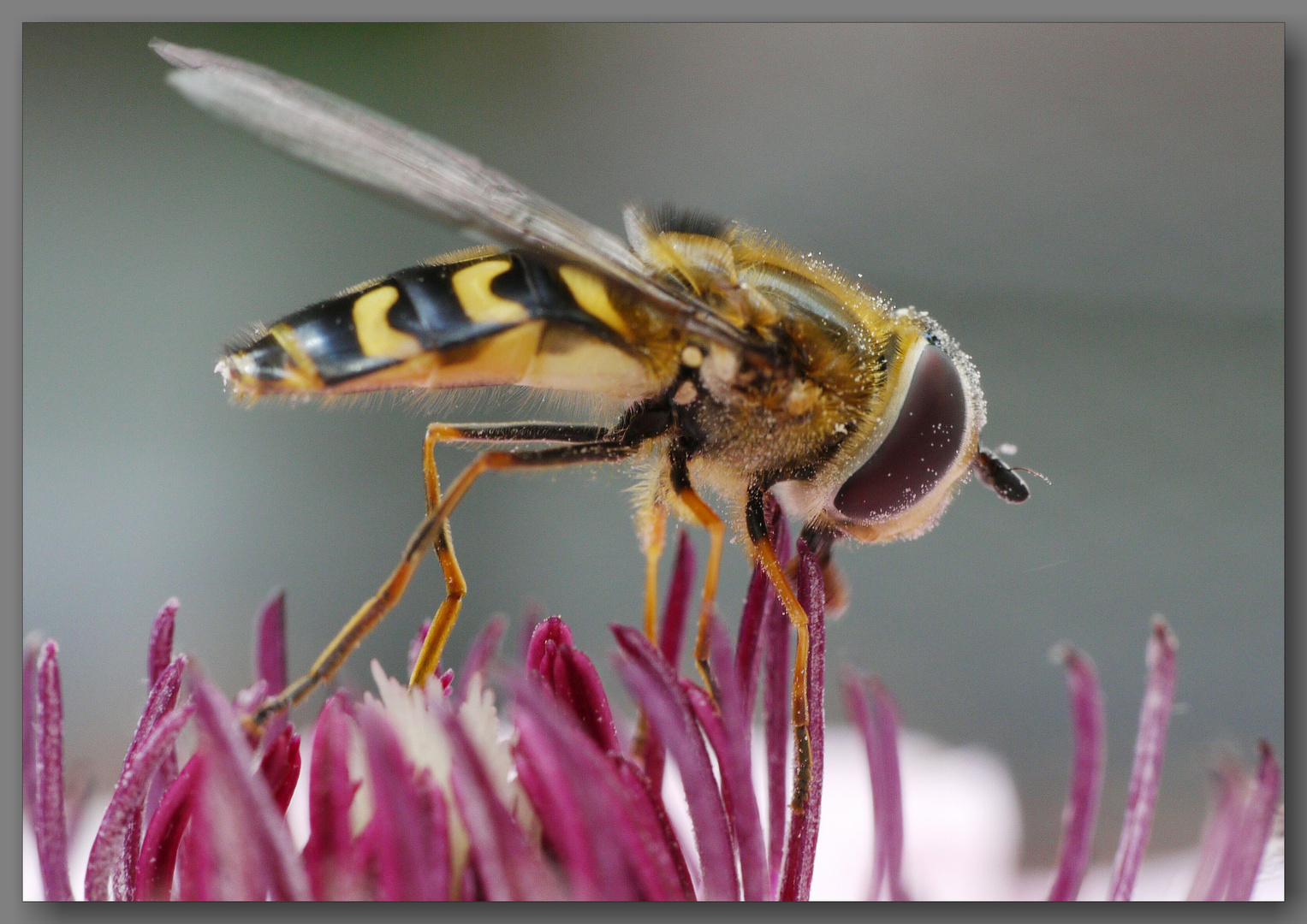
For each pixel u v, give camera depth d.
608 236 0.07
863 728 0.07
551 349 0.07
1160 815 0.08
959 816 0.07
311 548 0.09
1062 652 0.07
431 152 0.07
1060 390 0.10
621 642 0.07
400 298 0.07
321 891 0.06
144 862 0.06
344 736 0.06
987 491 0.10
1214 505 0.10
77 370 0.10
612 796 0.06
